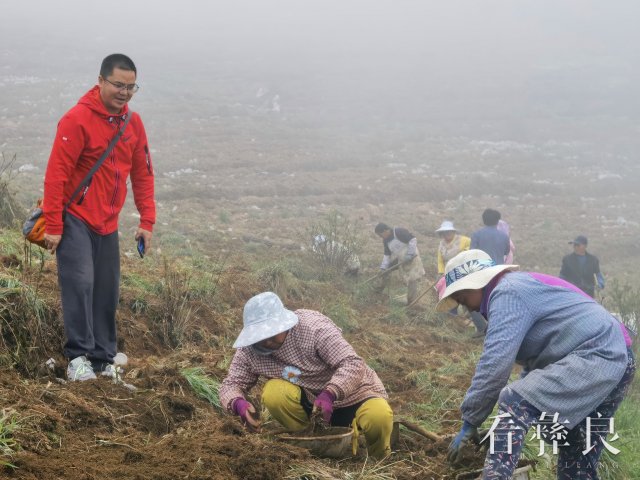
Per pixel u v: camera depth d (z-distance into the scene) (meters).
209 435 4.85
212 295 8.77
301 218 18.28
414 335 10.42
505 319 4.26
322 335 4.84
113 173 5.47
